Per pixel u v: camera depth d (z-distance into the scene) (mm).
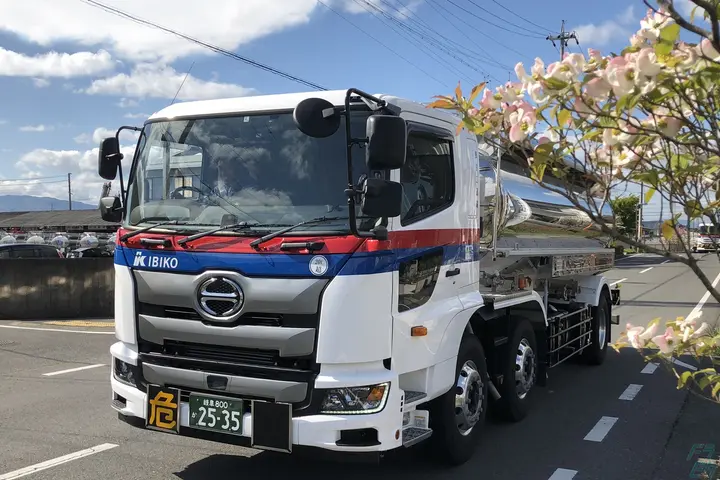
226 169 4332
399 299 4078
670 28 2006
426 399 4352
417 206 4383
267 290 3830
